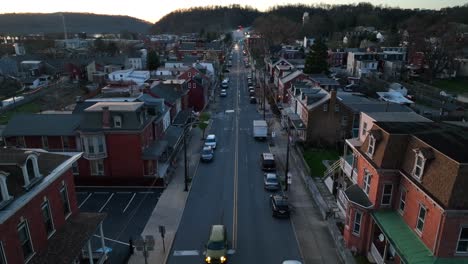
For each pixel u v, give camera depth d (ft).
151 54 365.61
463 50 341.21
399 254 62.34
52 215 65.10
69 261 60.59
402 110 150.51
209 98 260.21
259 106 242.17
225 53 516.32
